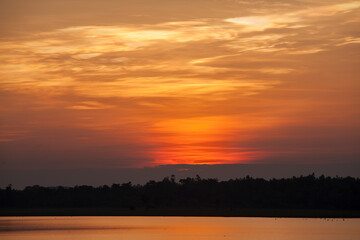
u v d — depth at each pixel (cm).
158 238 13738
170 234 14962
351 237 13988
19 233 15250
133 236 14300
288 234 14962
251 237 14062
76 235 14588
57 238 13688
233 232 15725
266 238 13762
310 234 14975
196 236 14300
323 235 14625
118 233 15262
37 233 15262
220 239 13462
